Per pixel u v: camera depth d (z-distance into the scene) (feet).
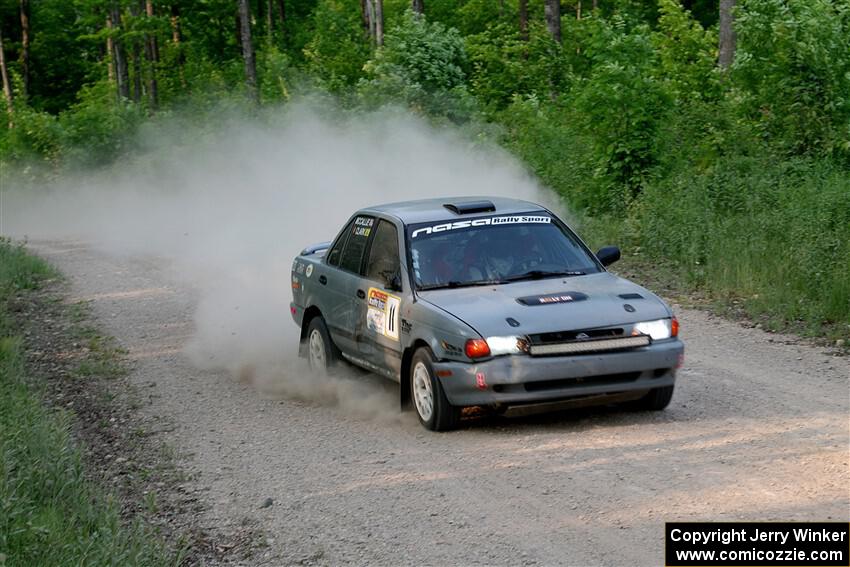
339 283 49.96
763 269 69.62
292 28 312.09
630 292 42.14
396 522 32.60
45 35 327.88
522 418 42.96
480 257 44.73
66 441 42.19
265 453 41.63
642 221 89.86
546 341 38.75
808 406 42.29
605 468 35.73
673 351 39.96
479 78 156.87
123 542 31.12
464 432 41.68
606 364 38.93
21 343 67.67
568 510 32.09
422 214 47.11
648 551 28.40
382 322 45.32
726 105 100.83
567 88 153.79
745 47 98.68
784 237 74.28
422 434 41.96
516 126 133.18
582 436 39.78
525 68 158.71
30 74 329.11
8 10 321.93
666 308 40.98
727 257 73.15
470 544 30.22
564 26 190.29
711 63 118.32
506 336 38.75
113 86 200.13
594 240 90.38
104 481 39.60
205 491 37.63
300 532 32.65
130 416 49.37
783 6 97.76
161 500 37.06
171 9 296.10
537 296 41.32
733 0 126.93
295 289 56.39
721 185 87.30
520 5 221.87
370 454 40.01
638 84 98.02
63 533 31.91
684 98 113.39
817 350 53.31
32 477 36.32
